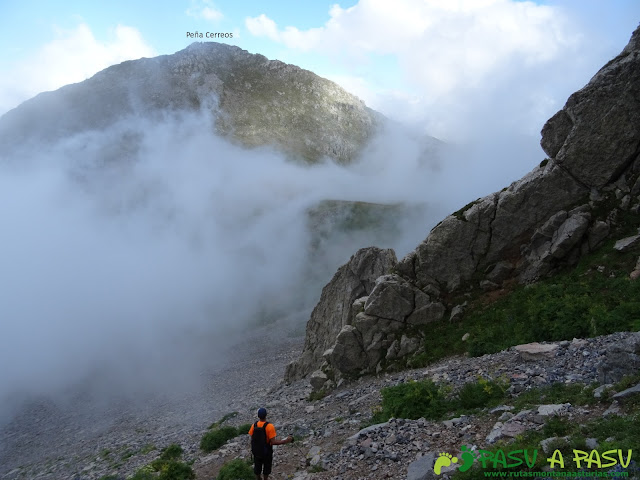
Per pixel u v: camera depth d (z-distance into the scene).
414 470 13.40
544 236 31.61
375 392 27.75
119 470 31.94
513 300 30.31
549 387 16.78
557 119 32.81
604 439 11.30
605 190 30.61
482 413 16.73
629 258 27.17
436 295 34.34
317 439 20.75
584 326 23.62
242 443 25.17
